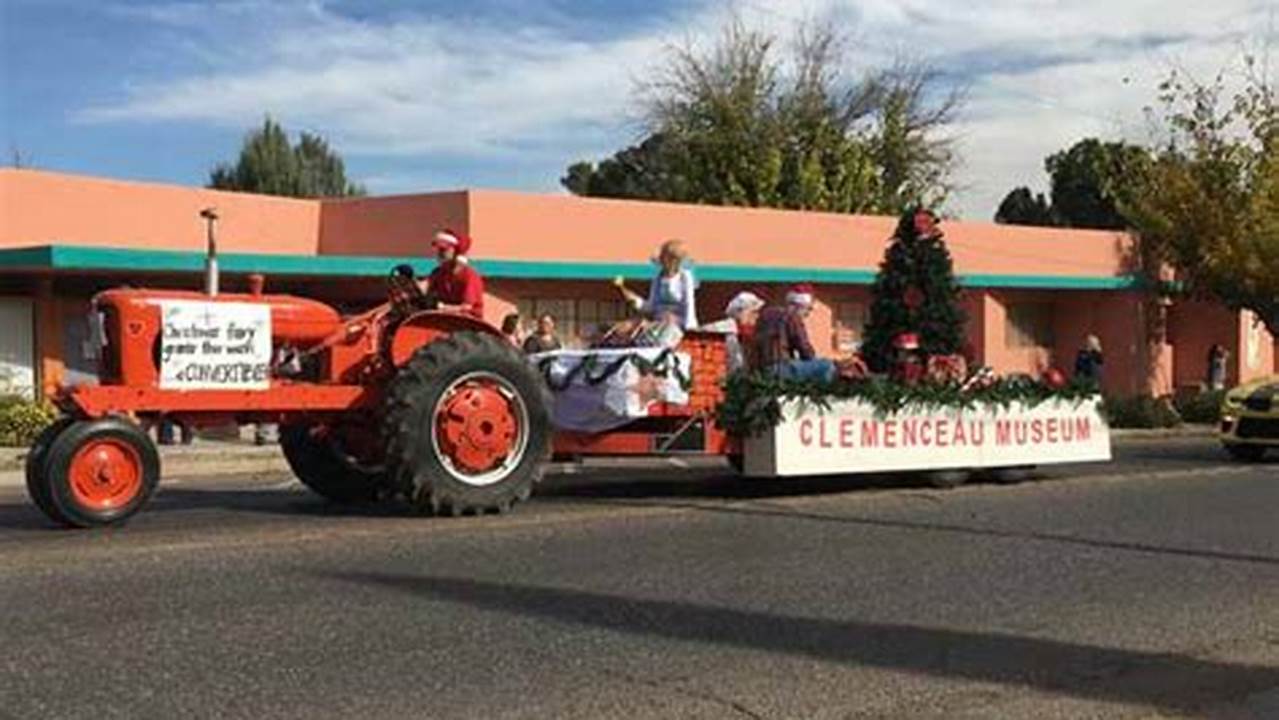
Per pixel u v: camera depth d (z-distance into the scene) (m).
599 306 26.61
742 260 28.31
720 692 6.34
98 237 24.27
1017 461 14.40
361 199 26.38
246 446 19.55
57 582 8.13
